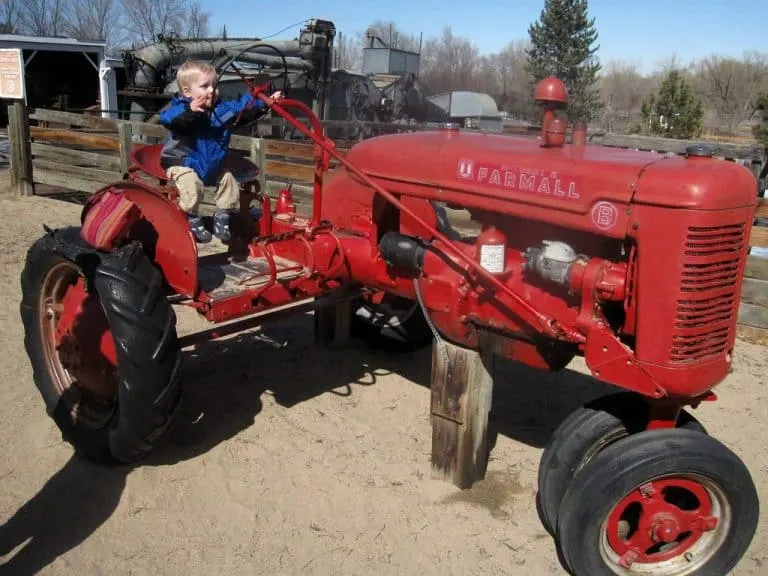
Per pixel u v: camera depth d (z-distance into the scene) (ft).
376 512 10.48
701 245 7.92
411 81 64.90
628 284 8.52
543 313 9.39
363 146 11.18
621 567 8.84
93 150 38.32
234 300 10.53
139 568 9.23
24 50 67.62
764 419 13.92
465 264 9.86
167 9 152.97
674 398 8.51
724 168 8.14
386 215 11.05
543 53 116.47
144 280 10.09
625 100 192.44
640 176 8.17
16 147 31.99
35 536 9.73
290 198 13.65
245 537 9.87
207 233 11.86
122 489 10.75
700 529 8.82
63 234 11.48
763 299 17.98
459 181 9.74
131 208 10.39
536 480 11.49
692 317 8.13
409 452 12.10
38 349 11.92
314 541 9.84
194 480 11.04
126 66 48.60
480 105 64.80
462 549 9.78
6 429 12.23
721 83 145.18
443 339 10.71
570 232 9.33
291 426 12.74
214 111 11.80
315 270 11.48
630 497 8.61
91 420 11.25
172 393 10.09
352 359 15.72
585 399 14.48
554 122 9.52
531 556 9.70
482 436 11.03
